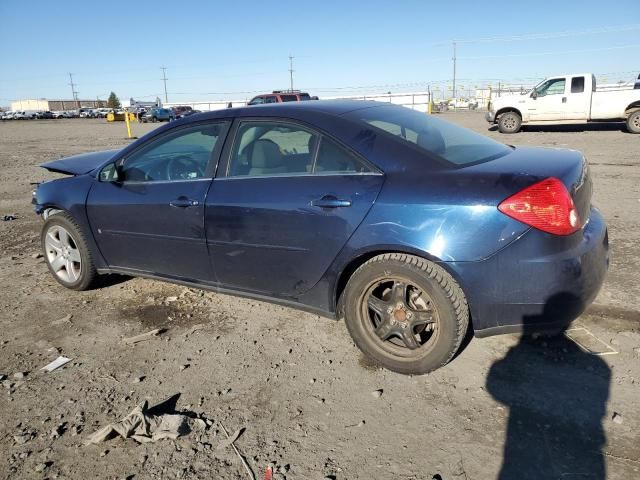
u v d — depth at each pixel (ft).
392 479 7.36
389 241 9.28
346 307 10.21
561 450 7.71
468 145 10.71
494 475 7.32
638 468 7.27
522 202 8.52
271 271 11.02
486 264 8.71
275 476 7.53
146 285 15.28
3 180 37.45
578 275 8.66
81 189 14.11
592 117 57.16
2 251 19.30
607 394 8.93
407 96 142.20
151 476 7.64
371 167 9.78
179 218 12.06
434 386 9.48
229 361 10.75
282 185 10.58
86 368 10.71
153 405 9.34
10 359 11.20
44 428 8.82
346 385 9.69
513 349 10.50
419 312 9.60
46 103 408.67
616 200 22.91
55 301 14.29
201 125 12.32
